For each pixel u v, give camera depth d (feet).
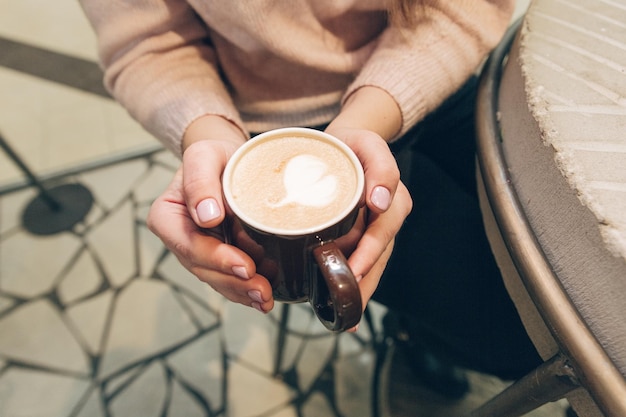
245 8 1.73
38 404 3.18
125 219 4.01
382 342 3.23
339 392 3.16
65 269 3.76
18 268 3.76
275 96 2.07
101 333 3.46
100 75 5.06
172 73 1.90
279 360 3.24
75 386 3.25
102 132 4.63
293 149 1.42
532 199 1.42
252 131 2.18
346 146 1.40
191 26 1.96
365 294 1.53
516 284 1.55
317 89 2.05
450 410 2.90
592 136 1.35
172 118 1.82
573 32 1.60
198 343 3.40
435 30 1.84
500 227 1.46
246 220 1.28
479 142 1.61
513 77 1.57
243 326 3.46
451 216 2.14
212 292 3.63
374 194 1.35
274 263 1.33
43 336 3.45
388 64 1.82
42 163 4.41
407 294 1.97
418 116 1.87
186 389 3.21
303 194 1.33
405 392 2.99
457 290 1.98
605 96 1.43
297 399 3.15
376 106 1.76
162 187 4.19
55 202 4.01
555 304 1.31
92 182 4.22
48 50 5.25
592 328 1.27
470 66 1.91
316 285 1.29
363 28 1.96
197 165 1.40
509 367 1.87
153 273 3.72
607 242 1.21
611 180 1.28
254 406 3.14
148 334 3.44
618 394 1.19
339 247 1.35
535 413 2.43
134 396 3.20
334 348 3.32
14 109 4.82
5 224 3.99
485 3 1.88
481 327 1.91
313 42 1.89
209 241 1.41
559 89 1.45
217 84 1.96
